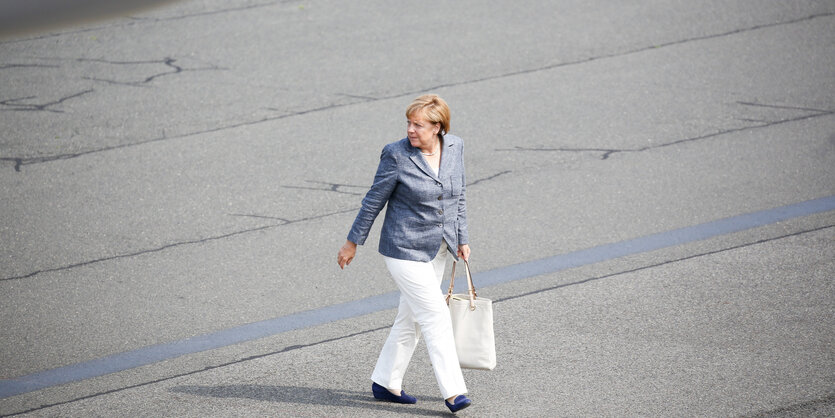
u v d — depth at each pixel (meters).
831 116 41.25
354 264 29.95
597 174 36.38
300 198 34.69
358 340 25.16
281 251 30.80
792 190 34.56
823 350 23.61
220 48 50.59
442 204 20.31
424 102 19.83
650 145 38.88
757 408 21.02
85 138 40.12
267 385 22.81
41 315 26.77
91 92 44.88
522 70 47.34
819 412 20.78
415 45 50.72
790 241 30.56
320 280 28.86
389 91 44.91
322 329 25.86
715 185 35.19
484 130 40.66
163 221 33.00
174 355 24.56
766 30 52.34
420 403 21.81
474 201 34.41
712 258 29.55
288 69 47.69
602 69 47.28
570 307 26.62
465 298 21.19
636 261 29.62
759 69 46.88
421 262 20.42
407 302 20.89
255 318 26.56
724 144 38.78
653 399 21.53
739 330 24.84
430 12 56.06
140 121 41.78
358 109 42.91
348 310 26.98
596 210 33.47
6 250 30.88
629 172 36.47
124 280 28.91
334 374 23.31
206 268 29.67
